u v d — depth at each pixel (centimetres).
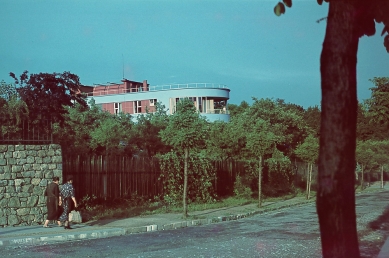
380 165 4362
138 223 1609
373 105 1847
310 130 4819
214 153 3164
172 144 1842
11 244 1223
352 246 423
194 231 1452
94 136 3134
